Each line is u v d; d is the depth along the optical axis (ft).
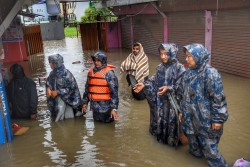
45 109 22.66
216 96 12.21
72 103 19.89
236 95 23.38
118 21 57.88
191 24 35.60
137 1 44.47
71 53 54.54
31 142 17.06
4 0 16.67
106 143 16.52
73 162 14.73
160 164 14.02
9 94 20.16
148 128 18.16
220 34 30.94
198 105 12.70
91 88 18.80
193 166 13.69
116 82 18.28
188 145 15.69
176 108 14.92
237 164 12.44
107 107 18.70
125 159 14.70
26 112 20.44
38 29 56.44
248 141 15.78
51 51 58.90
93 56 18.19
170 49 14.93
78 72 35.37
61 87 19.40
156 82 15.84
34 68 40.27
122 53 51.11
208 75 12.25
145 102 23.16
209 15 31.86
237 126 17.69
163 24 42.04
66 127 18.98
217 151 12.96
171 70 15.11
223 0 28.66
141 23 49.47
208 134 12.76
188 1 34.17
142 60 23.07
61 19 113.29
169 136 15.37
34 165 14.62
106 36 53.98
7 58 45.91
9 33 45.21
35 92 20.25
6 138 17.07
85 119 20.20
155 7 41.45
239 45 28.40
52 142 16.99
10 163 14.89
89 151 15.74
